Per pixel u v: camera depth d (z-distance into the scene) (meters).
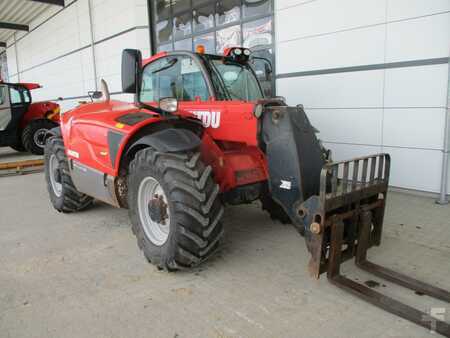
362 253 2.52
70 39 12.19
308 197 2.49
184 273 2.61
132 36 8.89
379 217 2.65
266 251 2.94
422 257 2.76
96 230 3.55
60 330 1.99
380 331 1.91
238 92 3.26
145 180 2.67
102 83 3.96
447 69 4.00
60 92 13.84
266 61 3.92
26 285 2.49
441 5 3.95
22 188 5.49
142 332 1.96
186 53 3.12
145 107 2.84
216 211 2.49
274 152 2.58
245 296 2.29
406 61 4.30
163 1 8.09
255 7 6.03
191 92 3.17
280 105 2.80
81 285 2.47
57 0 11.80
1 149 10.75
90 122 3.25
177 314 2.11
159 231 2.72
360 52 4.69
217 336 1.91
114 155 2.93
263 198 3.44
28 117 8.78
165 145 2.41
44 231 3.56
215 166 2.74
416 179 4.42
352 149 4.98
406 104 4.37
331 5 4.89
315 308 2.13
